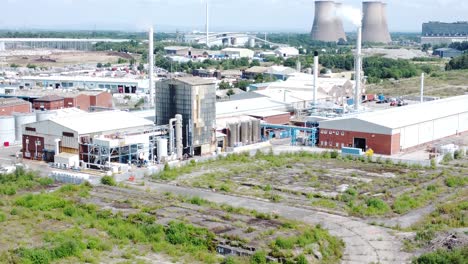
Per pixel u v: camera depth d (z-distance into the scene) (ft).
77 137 236.02
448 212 170.19
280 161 243.40
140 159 240.32
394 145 268.82
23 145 252.42
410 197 187.01
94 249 132.98
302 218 165.78
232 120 295.89
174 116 260.42
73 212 160.86
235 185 202.90
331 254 137.69
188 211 165.17
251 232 146.51
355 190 196.03
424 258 128.77
